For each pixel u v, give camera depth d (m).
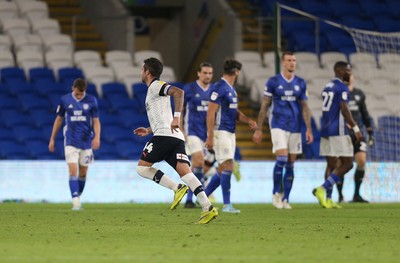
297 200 50.50
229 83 35.75
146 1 73.81
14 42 65.44
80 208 38.47
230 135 36.06
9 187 49.25
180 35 75.38
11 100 59.25
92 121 39.06
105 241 21.55
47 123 57.78
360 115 45.94
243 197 50.44
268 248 19.89
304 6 70.25
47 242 21.30
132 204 46.16
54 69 63.56
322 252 19.05
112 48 69.62
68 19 72.31
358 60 64.19
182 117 41.03
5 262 16.89
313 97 61.28
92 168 49.75
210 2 70.19
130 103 60.19
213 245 20.55
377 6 70.81
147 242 21.30
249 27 67.69
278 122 38.53
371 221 30.00
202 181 39.84
